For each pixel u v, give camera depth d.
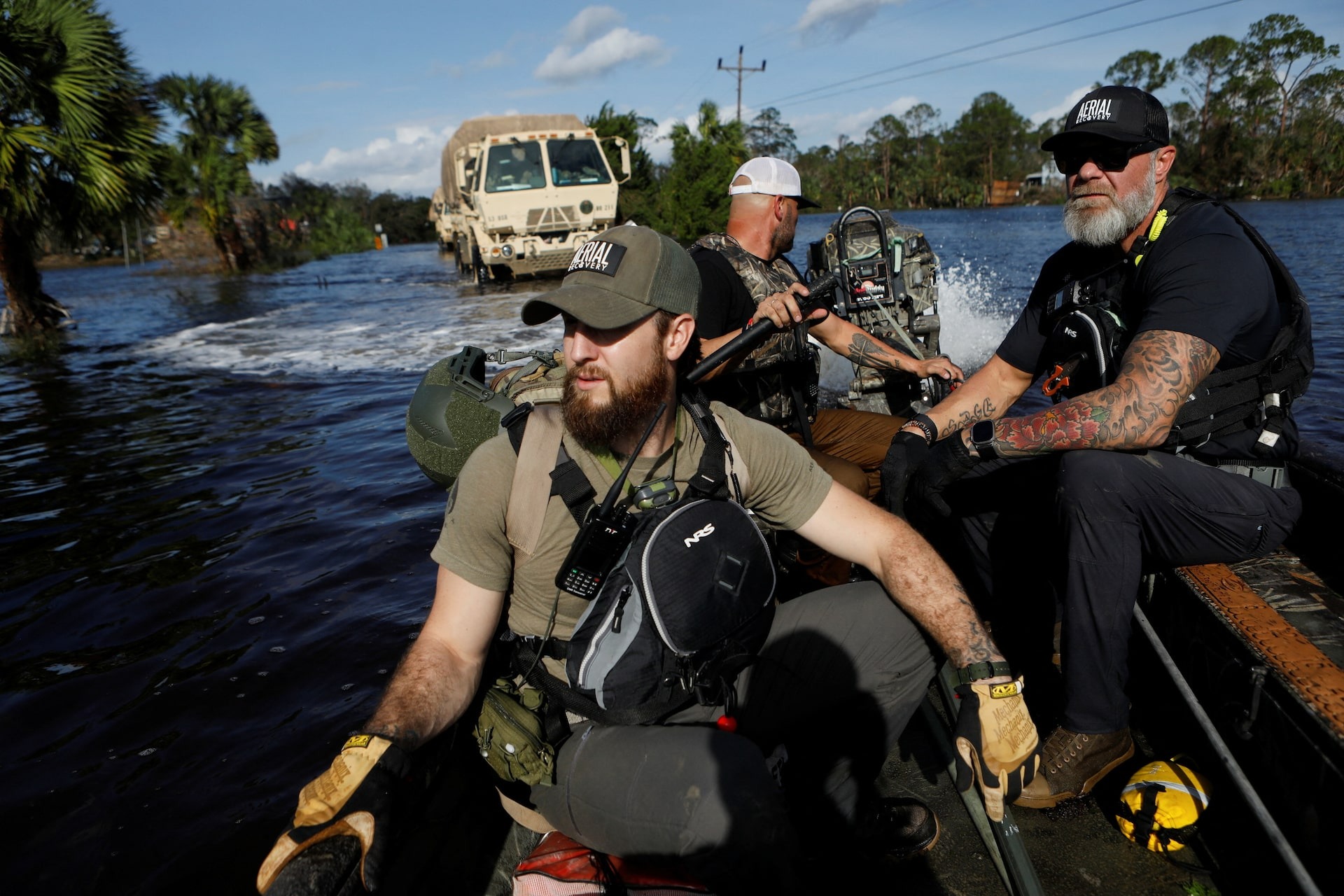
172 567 3.86
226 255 34.00
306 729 2.54
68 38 12.81
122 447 6.18
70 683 2.88
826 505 1.73
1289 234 20.58
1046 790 1.95
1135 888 1.76
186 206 32.06
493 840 1.98
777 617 1.82
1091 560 1.91
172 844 2.08
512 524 1.55
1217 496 1.93
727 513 1.59
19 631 3.31
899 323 4.49
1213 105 78.25
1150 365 1.92
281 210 44.12
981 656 1.60
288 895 1.22
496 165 15.58
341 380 8.34
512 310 13.30
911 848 1.88
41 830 2.16
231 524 4.39
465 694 1.52
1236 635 1.81
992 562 2.48
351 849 1.28
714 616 1.55
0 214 12.93
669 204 22.12
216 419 6.96
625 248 1.52
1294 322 2.04
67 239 14.23
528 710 1.63
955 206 115.50
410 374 8.46
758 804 1.43
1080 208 2.19
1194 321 1.94
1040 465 2.38
